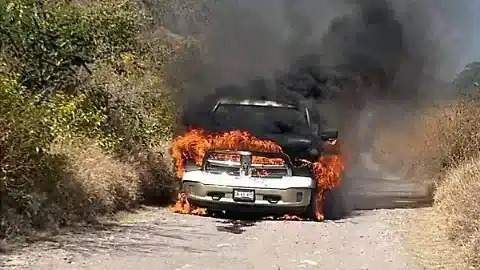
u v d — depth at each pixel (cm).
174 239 1842
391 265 1630
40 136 1828
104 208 2062
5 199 1742
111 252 1655
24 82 2203
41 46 2236
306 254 1728
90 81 2473
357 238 1945
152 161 2469
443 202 2214
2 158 1745
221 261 1616
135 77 2944
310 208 2233
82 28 2366
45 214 1812
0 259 1530
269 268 1570
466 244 1681
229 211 2242
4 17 2148
